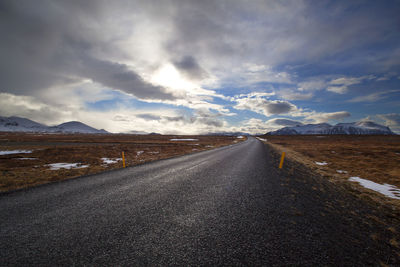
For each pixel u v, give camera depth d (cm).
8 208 425
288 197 547
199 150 2372
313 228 349
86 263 230
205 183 684
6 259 237
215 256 249
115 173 880
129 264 229
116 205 447
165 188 611
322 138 9050
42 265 226
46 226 333
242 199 509
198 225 344
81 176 811
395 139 7300
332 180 898
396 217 454
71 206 439
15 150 2183
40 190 584
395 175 1137
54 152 1964
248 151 2173
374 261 255
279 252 264
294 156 2002
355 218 422
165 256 247
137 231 316
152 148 2631
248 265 233
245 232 321
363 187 827
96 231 314
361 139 7712
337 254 267
